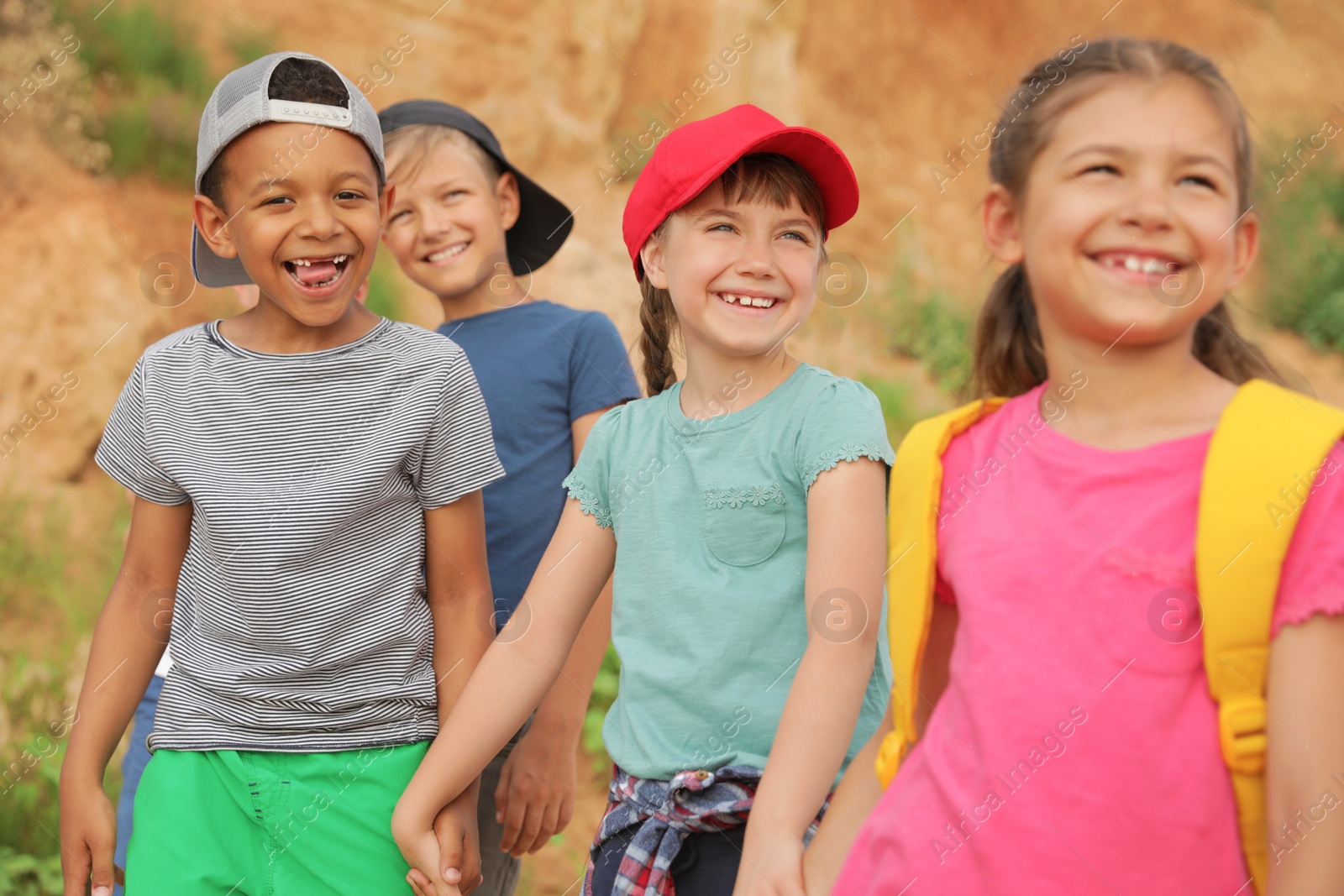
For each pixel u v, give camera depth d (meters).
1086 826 1.47
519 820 2.12
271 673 1.79
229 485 1.79
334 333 1.89
